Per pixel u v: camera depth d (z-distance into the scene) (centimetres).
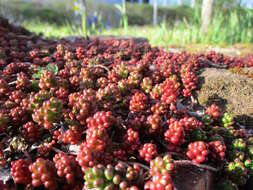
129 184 10
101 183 10
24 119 13
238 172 13
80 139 13
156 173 10
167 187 9
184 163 12
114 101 15
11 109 14
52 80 15
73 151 13
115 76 18
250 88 18
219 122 16
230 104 18
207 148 12
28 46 26
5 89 15
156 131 13
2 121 13
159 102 15
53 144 13
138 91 17
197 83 19
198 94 18
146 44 26
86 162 10
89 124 12
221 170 13
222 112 18
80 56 22
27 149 13
